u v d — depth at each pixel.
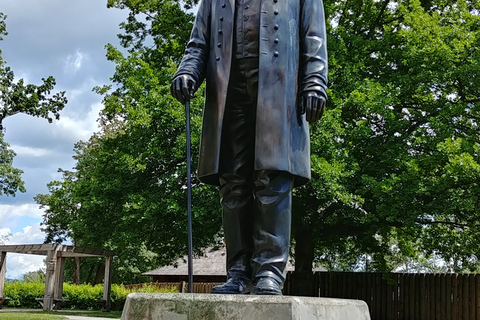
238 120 4.14
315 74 4.03
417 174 17.58
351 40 21.27
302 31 4.19
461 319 20.78
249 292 3.99
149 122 20.34
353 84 19.94
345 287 24.67
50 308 24.36
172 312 3.15
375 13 23.09
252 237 4.12
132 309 3.26
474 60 18.20
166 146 20.42
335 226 22.31
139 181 21.44
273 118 3.90
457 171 15.68
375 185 17.97
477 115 18.39
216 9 4.21
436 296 21.83
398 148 19.14
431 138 18.36
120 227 21.31
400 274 23.16
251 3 4.14
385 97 19.09
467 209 17.30
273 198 3.91
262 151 3.86
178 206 19.08
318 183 17.70
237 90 4.14
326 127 18.36
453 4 22.34
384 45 21.42
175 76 4.15
